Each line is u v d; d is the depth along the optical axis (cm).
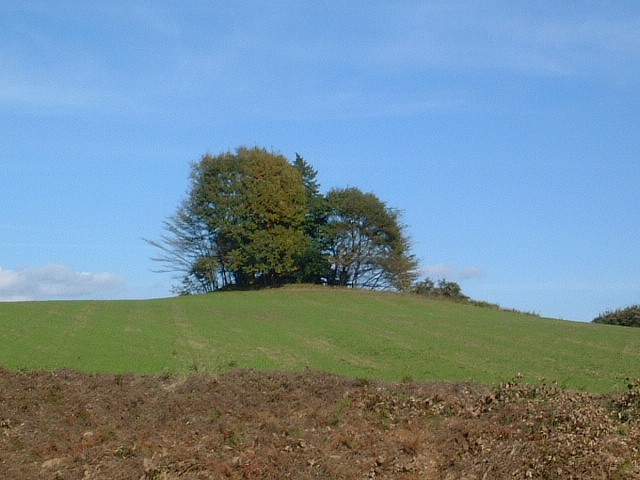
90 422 1878
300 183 6619
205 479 1422
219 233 6481
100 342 3216
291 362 2875
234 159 6438
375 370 2709
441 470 1465
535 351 3234
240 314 4597
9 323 3694
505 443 1541
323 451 1584
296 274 6700
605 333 3984
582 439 1485
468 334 3825
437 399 1947
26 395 2098
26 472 1488
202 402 2056
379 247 6788
